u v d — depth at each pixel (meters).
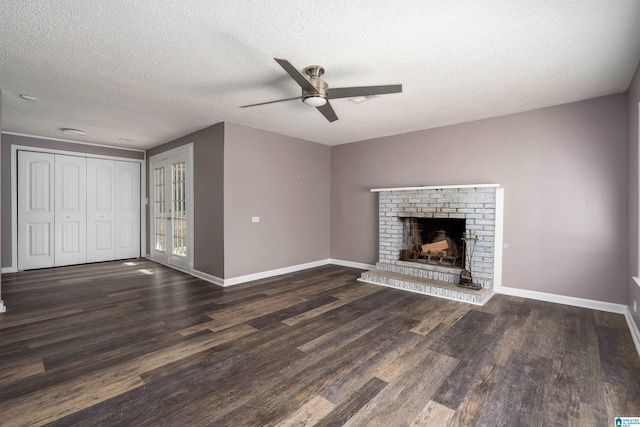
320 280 4.56
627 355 2.32
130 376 2.02
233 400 1.78
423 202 4.49
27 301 3.52
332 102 3.42
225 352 2.35
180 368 2.12
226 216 4.27
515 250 3.79
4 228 4.89
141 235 6.35
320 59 2.45
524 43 2.21
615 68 2.59
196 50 2.32
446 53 2.36
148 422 1.60
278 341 2.54
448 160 4.34
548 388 1.92
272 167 4.83
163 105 3.54
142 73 2.70
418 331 2.75
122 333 2.68
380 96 3.23
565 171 3.46
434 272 4.20
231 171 4.31
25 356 2.27
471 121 4.12
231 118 4.05
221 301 3.56
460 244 4.52
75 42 2.20
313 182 5.53
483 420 1.64
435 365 2.18
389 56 2.40
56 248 5.38
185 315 3.12
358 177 5.43
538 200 3.63
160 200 5.83
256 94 3.20
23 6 1.79
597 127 3.27
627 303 3.10
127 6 1.80
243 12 1.86
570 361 2.23
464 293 3.55
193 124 4.36
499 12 1.86
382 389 1.90
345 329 2.79
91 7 1.80
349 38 2.15
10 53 2.35
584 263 3.36
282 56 2.40
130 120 4.15
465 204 4.10
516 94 3.19
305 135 5.02
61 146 5.37
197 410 1.70
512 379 2.01
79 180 5.59
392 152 4.96
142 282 4.39
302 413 1.68
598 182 3.27
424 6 1.80
